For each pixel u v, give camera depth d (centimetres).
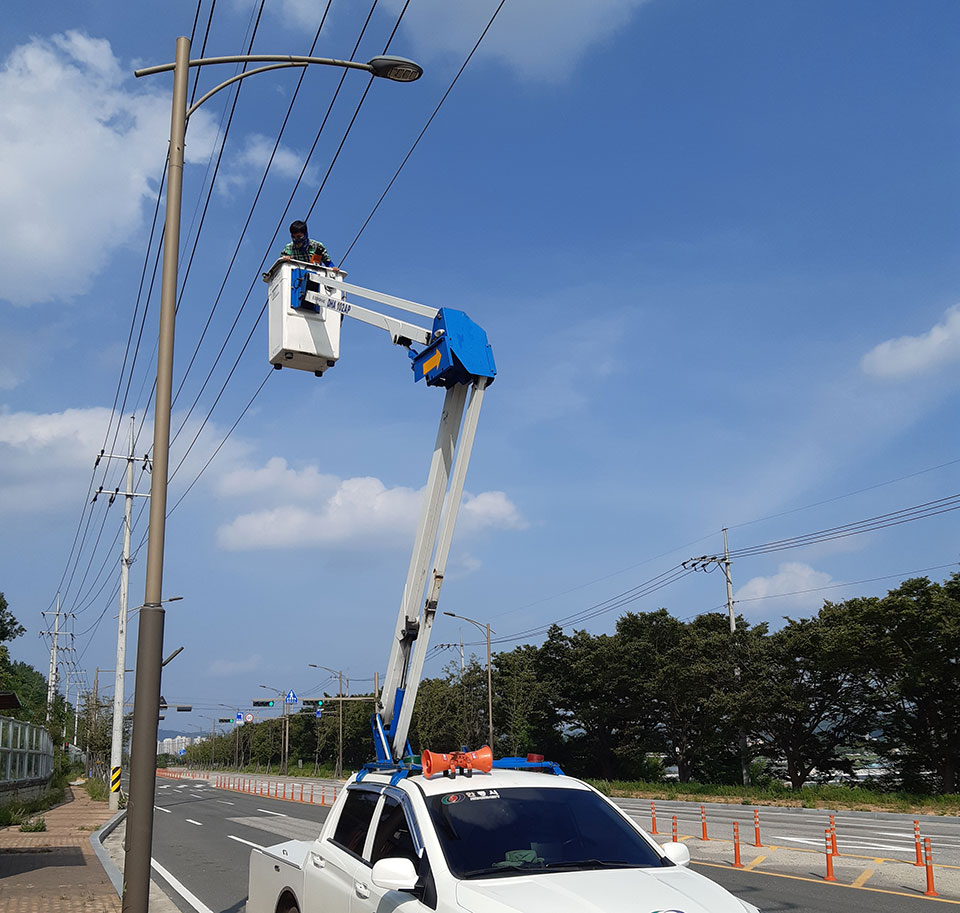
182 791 5434
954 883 1236
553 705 5659
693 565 4544
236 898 1272
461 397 801
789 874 1338
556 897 396
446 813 482
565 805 507
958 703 3650
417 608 769
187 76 870
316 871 578
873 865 1433
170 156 851
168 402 805
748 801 3400
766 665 4197
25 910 1142
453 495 763
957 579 3472
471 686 5997
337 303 1071
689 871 459
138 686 754
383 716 762
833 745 4372
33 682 9962
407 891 449
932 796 3136
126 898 719
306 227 1166
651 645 4922
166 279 824
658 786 4100
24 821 2636
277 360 1164
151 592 772
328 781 7038
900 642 3578
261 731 12456
